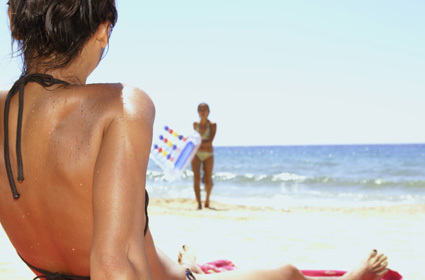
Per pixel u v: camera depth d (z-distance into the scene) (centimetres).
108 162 85
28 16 94
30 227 106
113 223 81
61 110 96
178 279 139
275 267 177
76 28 96
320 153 6388
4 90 105
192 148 685
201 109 856
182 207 856
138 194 86
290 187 1516
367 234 520
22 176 98
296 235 513
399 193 1289
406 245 452
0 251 394
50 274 114
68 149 94
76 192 95
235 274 162
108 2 99
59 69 100
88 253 104
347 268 357
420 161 3400
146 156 90
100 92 96
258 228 570
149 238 124
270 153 6919
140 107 93
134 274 80
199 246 450
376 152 6128
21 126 98
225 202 1054
